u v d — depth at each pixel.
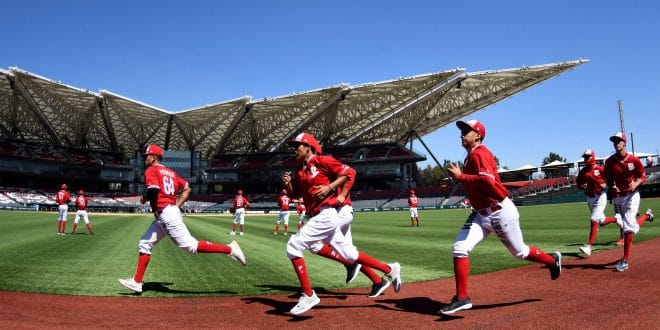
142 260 5.64
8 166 64.12
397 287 5.19
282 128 72.44
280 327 4.20
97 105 62.41
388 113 64.44
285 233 17.86
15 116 62.50
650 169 43.44
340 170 4.76
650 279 5.87
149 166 5.60
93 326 4.29
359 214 43.66
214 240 14.23
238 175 79.06
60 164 69.38
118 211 65.75
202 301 5.32
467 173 4.48
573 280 6.02
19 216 32.28
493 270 7.09
